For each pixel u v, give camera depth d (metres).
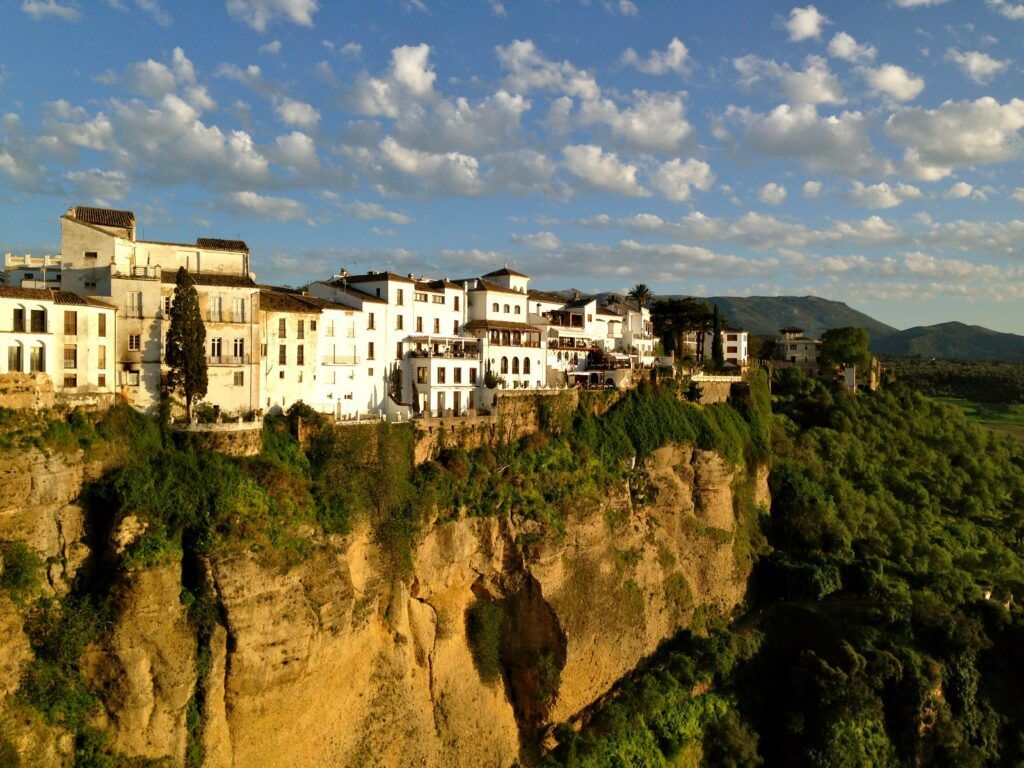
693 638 72.25
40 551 41.50
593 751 58.56
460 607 61.38
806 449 102.38
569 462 71.75
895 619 74.69
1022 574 90.19
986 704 72.38
